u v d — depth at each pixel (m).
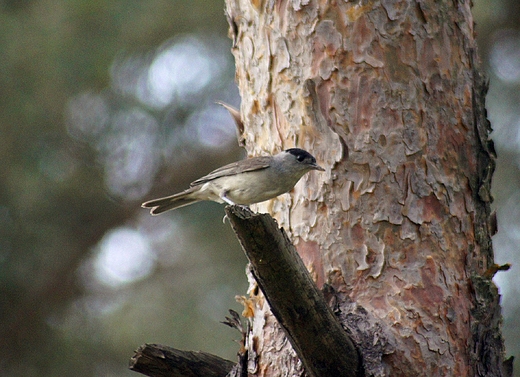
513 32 19.08
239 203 11.20
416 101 9.32
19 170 18.02
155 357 9.33
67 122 18.53
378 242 8.98
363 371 8.10
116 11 18.36
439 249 8.96
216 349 19.89
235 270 20.81
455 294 8.86
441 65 9.49
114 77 18.73
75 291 19.81
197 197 12.52
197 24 18.97
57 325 19.47
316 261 9.27
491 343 8.89
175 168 20.08
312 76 9.62
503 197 18.70
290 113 9.88
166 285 21.36
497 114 19.00
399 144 9.20
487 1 18.83
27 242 18.47
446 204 9.12
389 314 8.60
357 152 9.27
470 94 9.62
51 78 18.11
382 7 9.50
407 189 9.09
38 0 18.67
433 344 8.50
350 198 9.21
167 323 20.38
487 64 19.06
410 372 8.32
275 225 7.24
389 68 9.39
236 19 10.74
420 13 9.52
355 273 8.97
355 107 9.40
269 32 10.13
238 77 10.88
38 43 18.08
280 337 9.01
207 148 20.23
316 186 9.45
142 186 19.98
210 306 20.84
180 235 21.47
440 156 9.25
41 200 18.39
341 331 7.93
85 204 19.28
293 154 9.55
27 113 18.03
